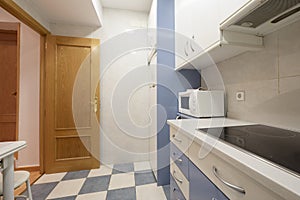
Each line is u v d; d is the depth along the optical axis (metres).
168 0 1.88
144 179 1.92
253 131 0.95
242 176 0.53
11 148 1.04
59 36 2.18
